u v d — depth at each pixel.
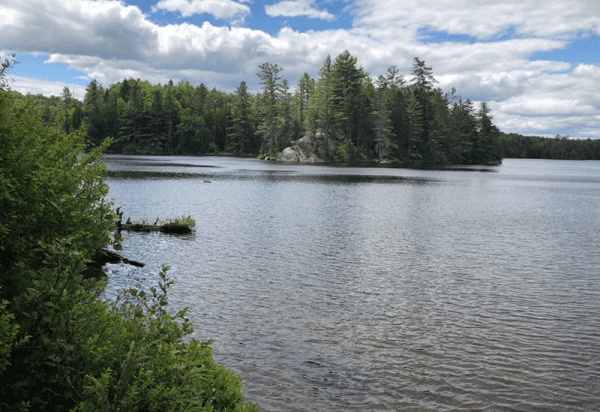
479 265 17.69
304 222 27.31
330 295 13.38
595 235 25.14
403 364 8.95
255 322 10.93
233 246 20.05
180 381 4.52
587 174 105.50
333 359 9.06
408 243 21.84
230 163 106.31
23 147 5.14
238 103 164.25
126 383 4.12
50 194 4.95
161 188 44.28
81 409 3.87
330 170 88.62
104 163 5.86
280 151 132.12
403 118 138.88
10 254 4.71
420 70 158.62
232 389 5.17
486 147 164.25
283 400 7.46
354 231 24.77
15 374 4.39
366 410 7.27
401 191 50.22
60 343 4.21
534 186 64.75
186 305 11.94
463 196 47.16
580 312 12.30
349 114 129.00
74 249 4.48
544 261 18.55
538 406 7.55
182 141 162.12
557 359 9.34
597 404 7.67
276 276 15.34
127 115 155.88
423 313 11.99
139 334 4.66
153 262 16.73
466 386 8.14
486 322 11.41
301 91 162.50
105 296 11.89
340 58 130.75
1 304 3.96
